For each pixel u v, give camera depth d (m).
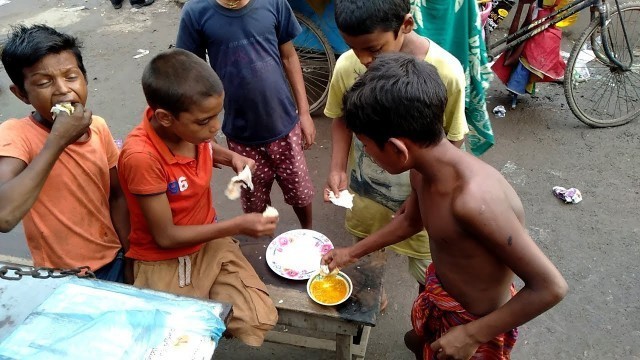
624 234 3.17
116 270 2.05
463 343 1.57
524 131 4.02
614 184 3.53
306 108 2.83
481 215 1.36
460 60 2.75
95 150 1.93
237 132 2.68
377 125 1.41
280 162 2.78
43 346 1.12
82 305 1.24
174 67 1.61
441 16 2.60
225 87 2.55
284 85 2.64
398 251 2.38
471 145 3.04
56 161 1.74
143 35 5.51
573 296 2.84
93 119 1.98
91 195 1.93
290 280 2.09
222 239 2.05
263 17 2.45
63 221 1.87
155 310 1.22
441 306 1.78
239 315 1.89
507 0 4.14
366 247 1.94
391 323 2.77
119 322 1.18
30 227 1.87
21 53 1.64
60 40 1.69
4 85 4.79
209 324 1.21
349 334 2.00
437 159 1.45
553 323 2.71
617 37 4.61
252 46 2.46
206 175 1.88
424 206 1.59
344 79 2.16
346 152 2.31
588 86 4.38
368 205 2.40
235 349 2.62
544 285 1.40
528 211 3.37
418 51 1.96
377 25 1.75
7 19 5.96
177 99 1.59
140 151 1.68
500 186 1.41
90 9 6.09
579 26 4.91
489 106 4.29
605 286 2.89
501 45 4.29
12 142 1.70
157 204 1.73
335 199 2.19
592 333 2.66
